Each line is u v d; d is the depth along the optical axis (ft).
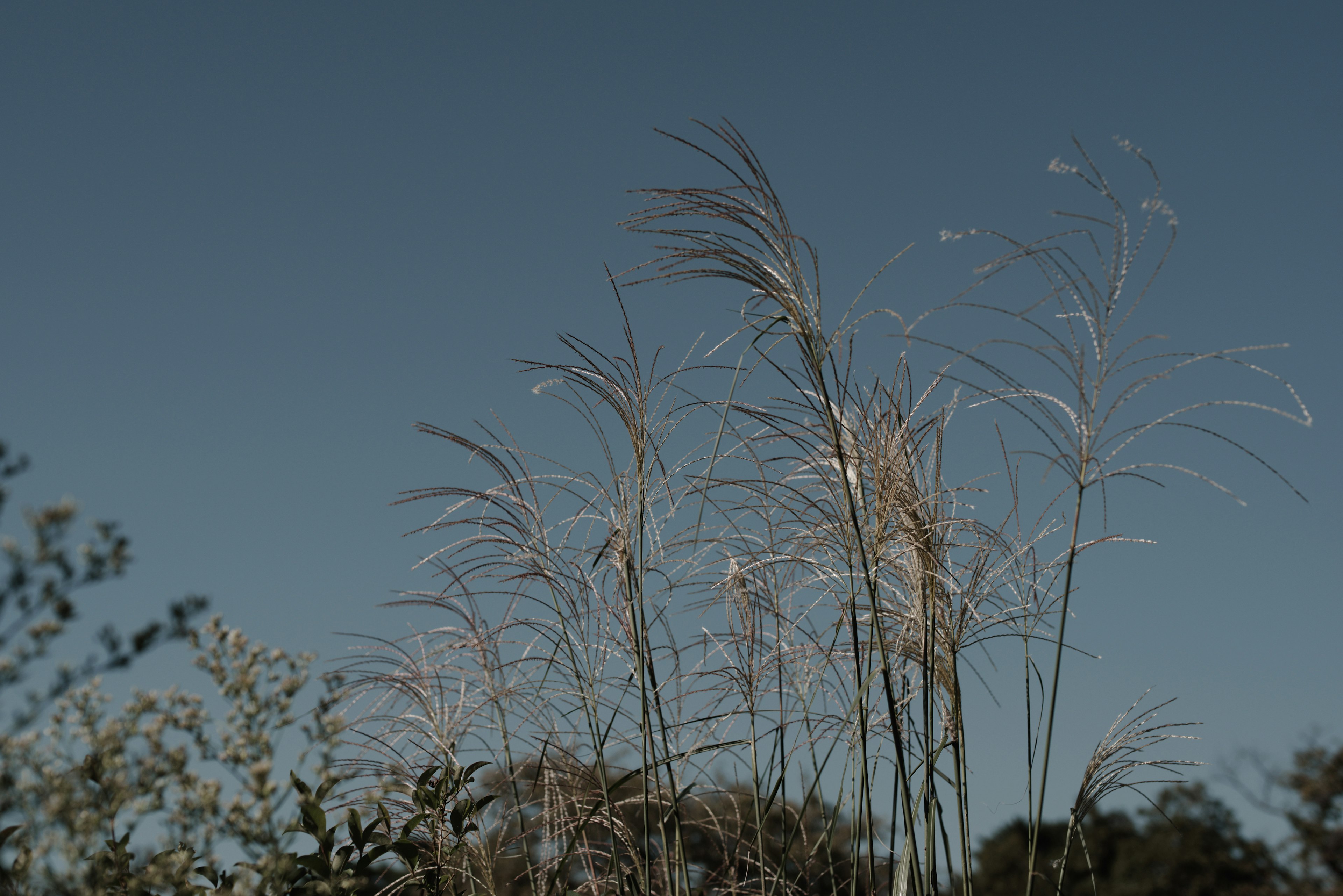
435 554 11.82
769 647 12.18
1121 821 58.29
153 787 6.63
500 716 12.16
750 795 11.88
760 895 11.12
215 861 7.19
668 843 11.87
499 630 12.06
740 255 10.07
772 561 11.68
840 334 10.50
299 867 8.76
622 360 11.15
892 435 10.93
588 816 10.30
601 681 11.55
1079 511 9.57
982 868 52.95
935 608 10.51
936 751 10.62
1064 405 9.63
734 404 11.32
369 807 10.41
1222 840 52.75
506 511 11.94
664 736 10.93
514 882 11.34
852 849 10.62
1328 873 48.67
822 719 11.60
